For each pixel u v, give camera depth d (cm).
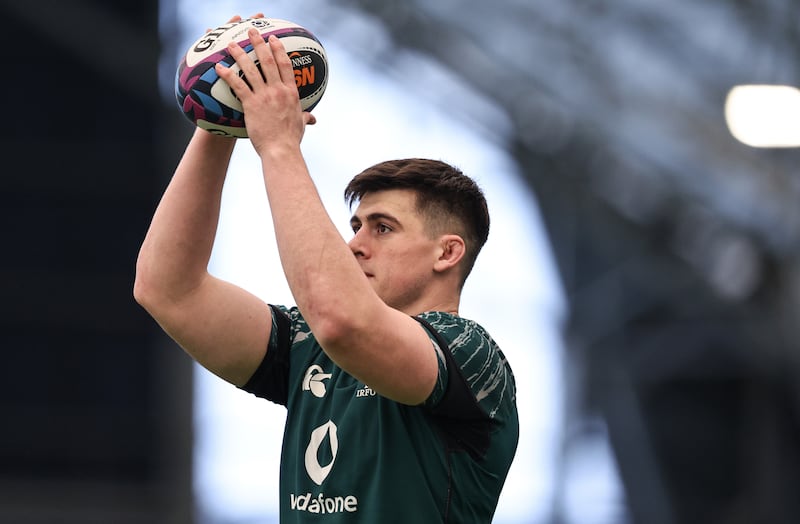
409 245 1264
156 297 1266
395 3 4662
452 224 1275
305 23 4956
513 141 4806
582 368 5681
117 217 5688
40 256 5678
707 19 4141
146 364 5634
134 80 5294
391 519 1160
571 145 4541
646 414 5816
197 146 1275
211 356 1272
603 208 4738
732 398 5825
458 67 4694
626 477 5672
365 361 1127
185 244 1264
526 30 4462
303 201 1146
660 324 5694
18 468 5600
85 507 5525
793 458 5569
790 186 4069
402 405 1182
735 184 4175
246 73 1182
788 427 5553
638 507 5647
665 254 4781
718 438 5856
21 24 5597
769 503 5534
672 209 4497
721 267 4616
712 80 4141
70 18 5256
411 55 4812
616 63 4306
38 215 5678
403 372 1138
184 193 1273
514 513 5800
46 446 5619
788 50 4006
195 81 1198
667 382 5888
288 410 1252
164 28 5178
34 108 5662
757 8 4028
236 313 1273
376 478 1168
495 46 4519
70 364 5647
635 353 5700
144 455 5591
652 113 4250
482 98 4725
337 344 1117
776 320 4631
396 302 1270
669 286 5034
